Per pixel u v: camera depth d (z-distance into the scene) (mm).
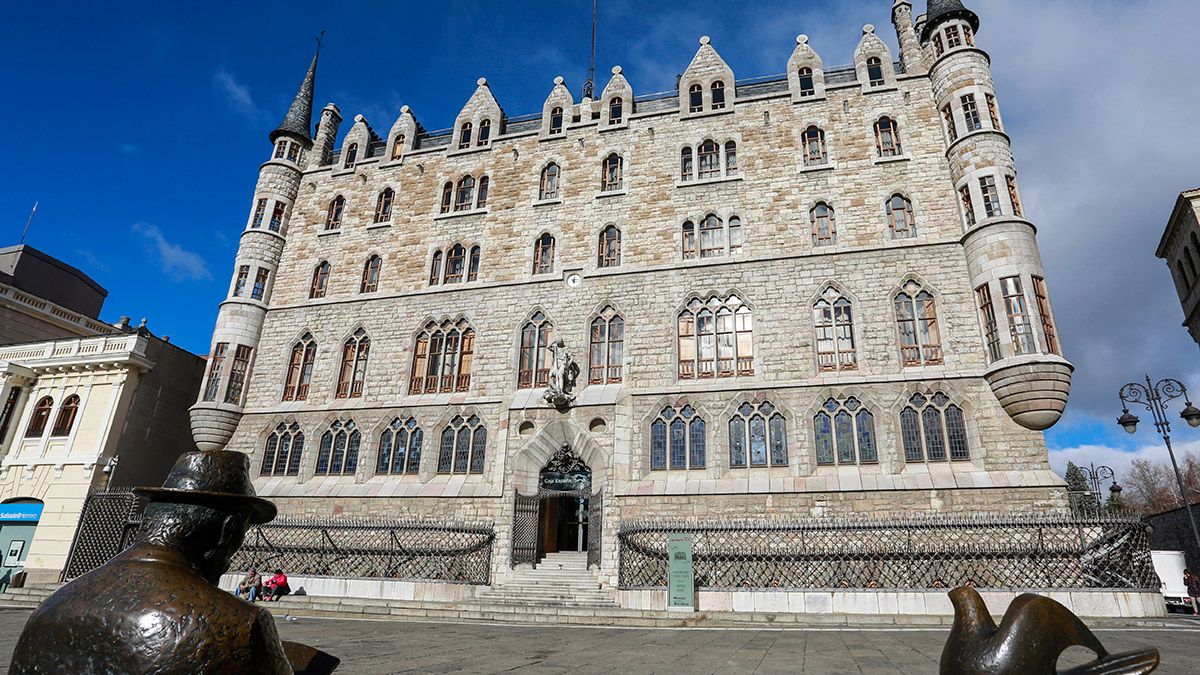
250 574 21891
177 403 33906
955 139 26781
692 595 19094
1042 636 3141
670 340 27344
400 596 22016
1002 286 23609
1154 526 35375
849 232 27219
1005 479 21828
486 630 15516
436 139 36688
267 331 33000
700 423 25781
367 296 32344
